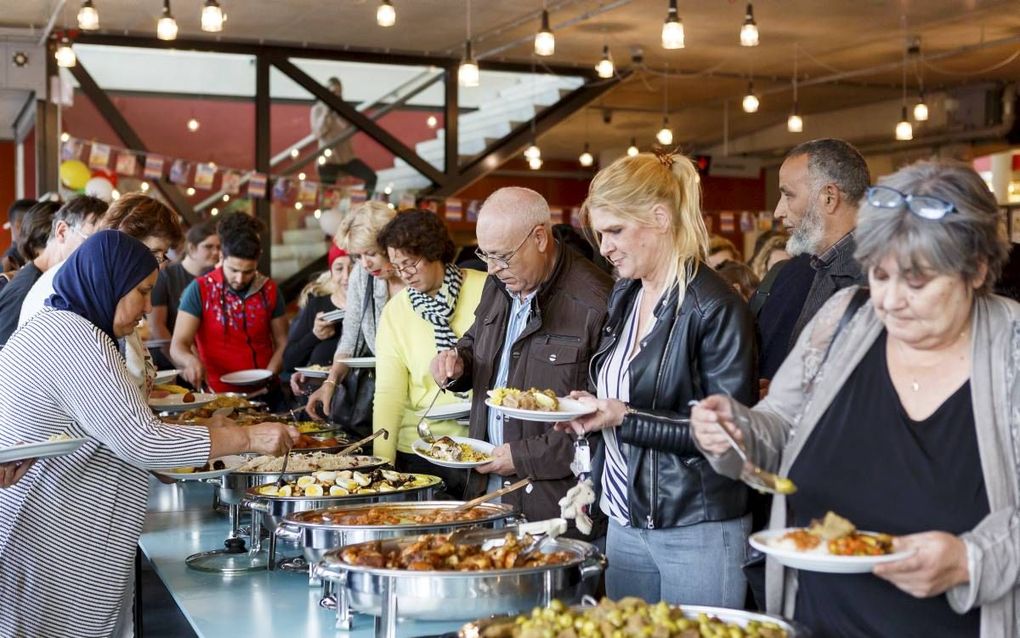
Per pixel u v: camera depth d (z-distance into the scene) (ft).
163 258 11.09
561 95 37.14
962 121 42.57
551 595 7.06
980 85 41.83
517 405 8.64
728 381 7.91
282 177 33.47
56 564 9.24
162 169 31.96
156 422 9.34
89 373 9.04
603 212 8.18
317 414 15.15
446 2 28.73
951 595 5.68
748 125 51.83
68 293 9.31
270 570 10.04
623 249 8.20
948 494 5.93
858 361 6.39
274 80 33.50
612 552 8.66
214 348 19.08
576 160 60.70
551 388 10.02
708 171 55.88
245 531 11.66
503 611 6.98
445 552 7.43
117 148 31.89
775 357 11.06
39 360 9.02
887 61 37.76
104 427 9.11
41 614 9.18
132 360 11.93
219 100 33.04
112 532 9.51
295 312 33.71
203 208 32.81
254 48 33.19
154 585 11.19
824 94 44.06
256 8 29.27
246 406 15.42
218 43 32.73
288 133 33.71
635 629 6.07
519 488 9.89
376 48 34.30
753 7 29.81
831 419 6.42
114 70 31.91
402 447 12.60
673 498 8.05
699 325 7.99
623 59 36.76
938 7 29.99
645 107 46.83
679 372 8.04
